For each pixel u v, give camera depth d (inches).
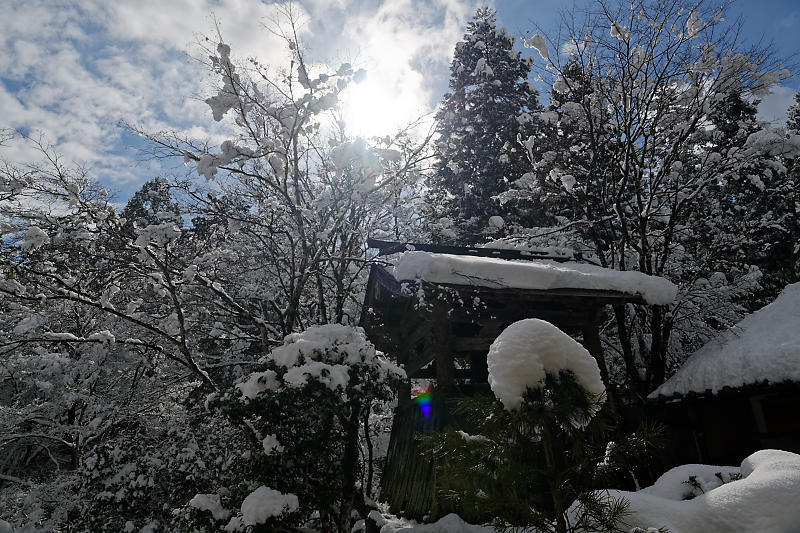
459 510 239.8
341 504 232.2
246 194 447.8
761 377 297.9
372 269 374.6
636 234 494.6
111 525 309.0
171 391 418.0
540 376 107.1
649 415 386.6
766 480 110.1
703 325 425.4
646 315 439.5
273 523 187.8
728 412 339.6
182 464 313.1
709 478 141.6
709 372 339.3
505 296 295.4
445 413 265.1
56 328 486.0
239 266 502.9
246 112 339.9
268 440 209.9
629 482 278.1
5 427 456.1
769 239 642.8
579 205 498.6
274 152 330.6
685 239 493.4
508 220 700.0
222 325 419.8
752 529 101.5
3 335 432.8
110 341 286.8
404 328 374.9
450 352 287.6
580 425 108.5
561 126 514.0
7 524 368.5
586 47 487.2
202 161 304.3
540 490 110.9
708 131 482.6
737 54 443.2
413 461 302.4
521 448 107.7
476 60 815.7
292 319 360.5
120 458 329.4
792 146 413.1
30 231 269.9
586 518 104.6
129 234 332.2
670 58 457.4
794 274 671.8
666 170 456.1
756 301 583.2
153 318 407.2
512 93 780.0
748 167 448.5
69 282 304.8
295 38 330.3
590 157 500.7
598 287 299.6
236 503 211.9
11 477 446.0
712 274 488.4
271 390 203.9
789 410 309.1
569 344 111.1
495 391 107.7
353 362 221.1
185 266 384.2
